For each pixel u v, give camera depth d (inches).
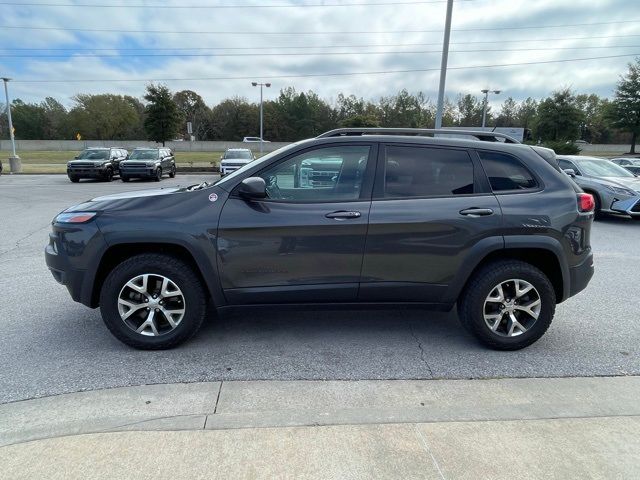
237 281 138.4
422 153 143.3
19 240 311.0
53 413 107.9
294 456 92.4
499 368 134.3
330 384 123.6
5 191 663.8
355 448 95.3
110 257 142.9
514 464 91.2
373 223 136.4
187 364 134.3
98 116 3265.3
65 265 138.1
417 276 140.8
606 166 449.4
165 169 979.9
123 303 139.2
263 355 141.2
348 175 141.2
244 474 87.1
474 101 3129.9
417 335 158.2
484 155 144.6
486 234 138.9
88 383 122.4
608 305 189.9
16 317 169.3
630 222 418.9
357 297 142.1
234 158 914.7
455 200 139.8
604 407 112.8
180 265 139.0
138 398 115.0
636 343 152.9
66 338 151.6
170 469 88.0
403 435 100.0
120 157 984.3
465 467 90.3
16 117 3324.3
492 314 143.9
